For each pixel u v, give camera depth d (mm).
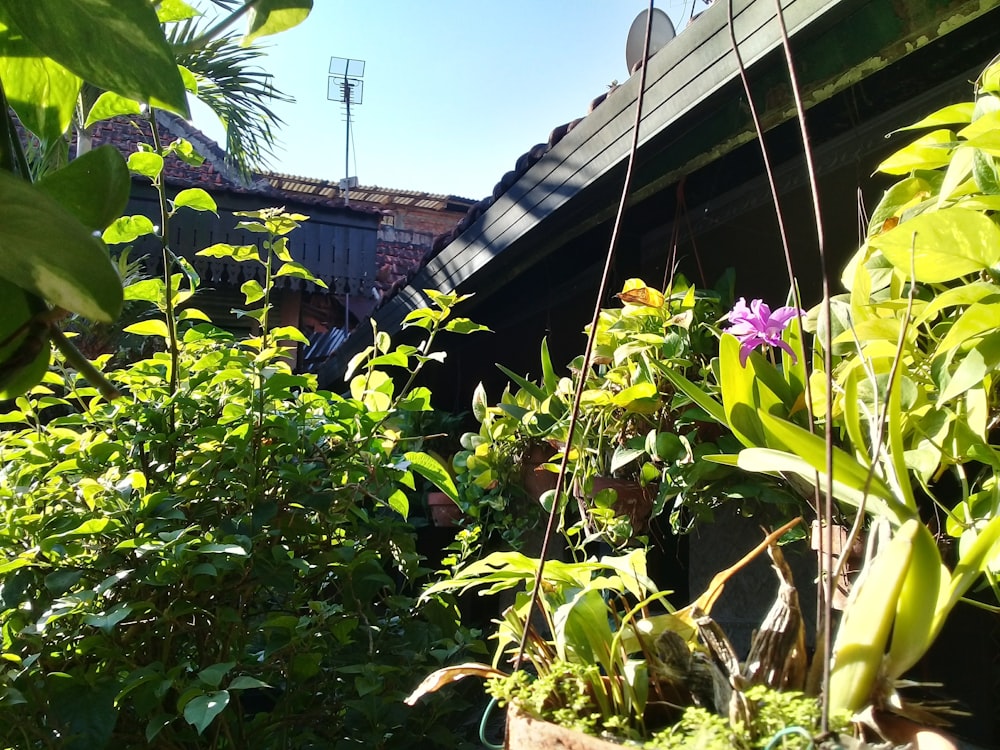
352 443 1970
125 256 1626
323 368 5504
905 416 980
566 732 667
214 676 1411
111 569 1602
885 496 748
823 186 2000
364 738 1709
